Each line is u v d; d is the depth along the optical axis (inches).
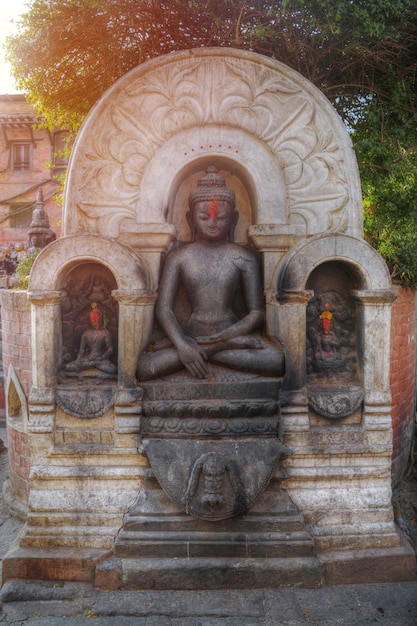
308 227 152.4
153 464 136.3
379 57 172.4
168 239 151.0
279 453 138.0
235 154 151.6
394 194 191.8
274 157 152.5
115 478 141.7
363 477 142.6
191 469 135.0
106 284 153.4
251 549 134.1
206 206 149.5
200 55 151.4
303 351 143.6
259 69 152.3
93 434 143.6
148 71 151.6
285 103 152.5
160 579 131.4
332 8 153.5
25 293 182.5
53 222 698.8
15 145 697.0
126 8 171.6
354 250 143.5
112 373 148.4
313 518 140.1
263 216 151.6
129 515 138.3
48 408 143.3
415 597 129.6
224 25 173.9
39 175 693.9
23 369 187.0
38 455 143.3
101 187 151.4
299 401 141.9
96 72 197.5
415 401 240.7
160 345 150.3
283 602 127.6
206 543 134.1
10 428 198.1
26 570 134.7
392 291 143.9
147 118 151.9
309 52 178.2
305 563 132.6
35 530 139.8
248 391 142.9
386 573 135.8
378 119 178.9
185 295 157.1
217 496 129.6
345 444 143.3
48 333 143.6
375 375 145.3
